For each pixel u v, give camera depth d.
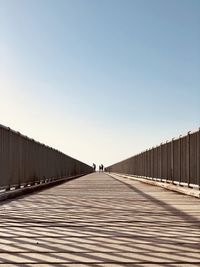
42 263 4.51
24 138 17.84
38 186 19.42
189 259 4.66
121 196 14.59
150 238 6.02
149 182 26.50
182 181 17.53
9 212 9.38
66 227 7.11
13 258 4.73
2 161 13.74
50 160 26.73
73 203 11.71
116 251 5.11
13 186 15.43
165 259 4.67
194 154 15.38
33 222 7.72
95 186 23.05
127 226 7.21
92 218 8.29
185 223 7.59
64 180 33.31
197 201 12.46
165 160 22.17
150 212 9.41
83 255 4.89
